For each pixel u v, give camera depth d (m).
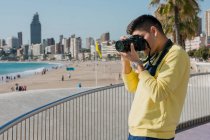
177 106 2.50
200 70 62.62
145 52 2.63
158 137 2.46
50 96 11.55
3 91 54.50
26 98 11.01
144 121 2.49
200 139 6.25
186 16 25.69
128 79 2.90
